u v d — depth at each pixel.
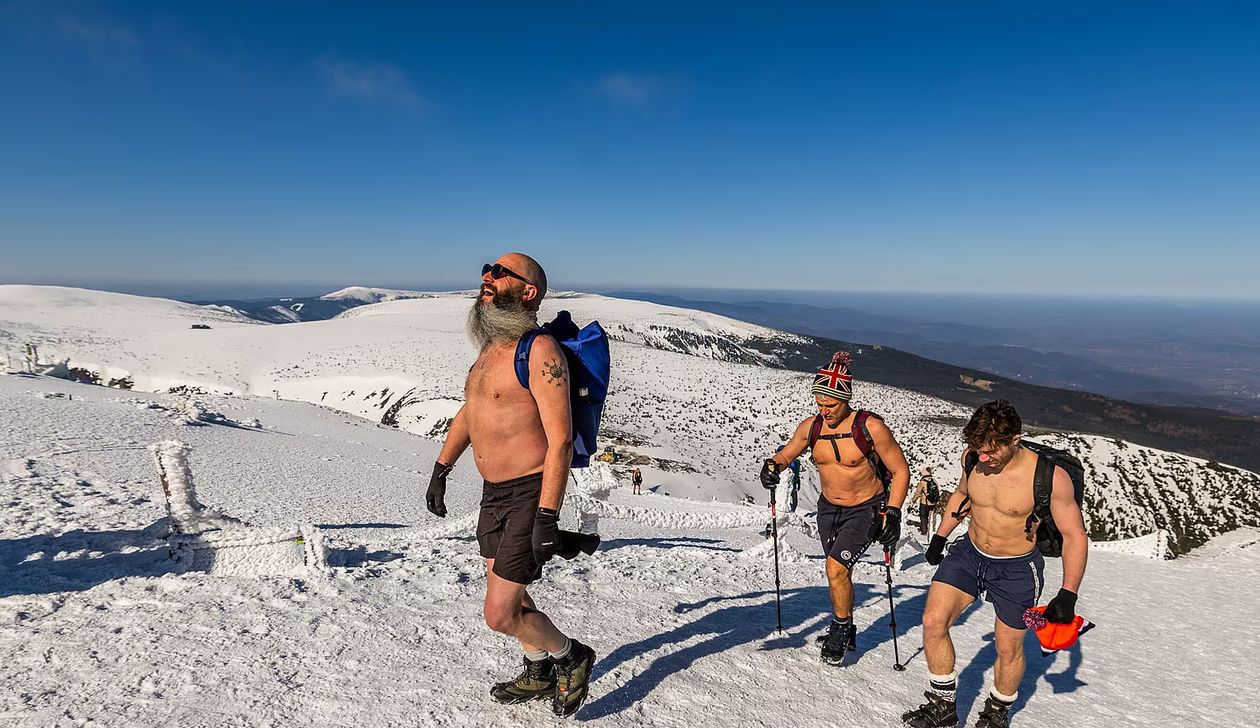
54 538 4.59
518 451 2.46
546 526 2.24
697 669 3.62
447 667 3.15
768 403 76.44
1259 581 11.32
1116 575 11.10
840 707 3.51
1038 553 3.38
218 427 16.62
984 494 3.39
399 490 11.30
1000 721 3.53
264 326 106.56
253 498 7.95
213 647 3.11
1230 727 4.30
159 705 2.56
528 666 2.81
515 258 2.52
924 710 3.45
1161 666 5.57
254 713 2.57
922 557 9.88
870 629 5.11
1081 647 5.86
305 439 18.59
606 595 4.92
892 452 4.15
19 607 3.34
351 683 2.90
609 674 3.37
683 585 5.63
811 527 11.86
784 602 5.54
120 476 7.84
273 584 4.02
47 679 2.69
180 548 4.23
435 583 4.52
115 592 3.65
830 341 194.75
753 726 3.07
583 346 2.48
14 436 9.83
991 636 5.48
